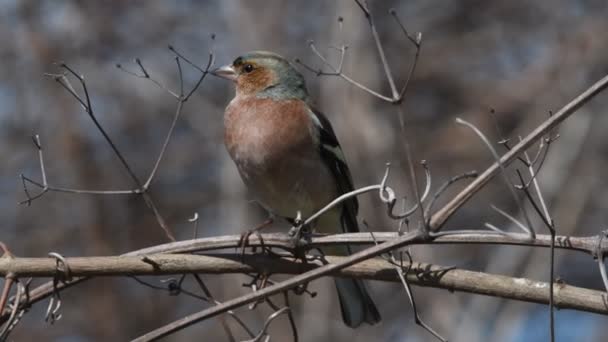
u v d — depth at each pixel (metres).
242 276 14.81
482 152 16.55
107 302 15.91
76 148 16.52
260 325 14.41
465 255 15.16
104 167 16.75
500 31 17.67
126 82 16.81
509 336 13.27
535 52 17.52
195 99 16.36
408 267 6.36
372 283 14.73
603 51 16.70
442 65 17.34
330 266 5.80
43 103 16.69
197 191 16.73
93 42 16.95
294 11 16.19
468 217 15.91
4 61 16.80
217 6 17.05
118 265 6.38
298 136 8.34
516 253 14.23
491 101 17.12
